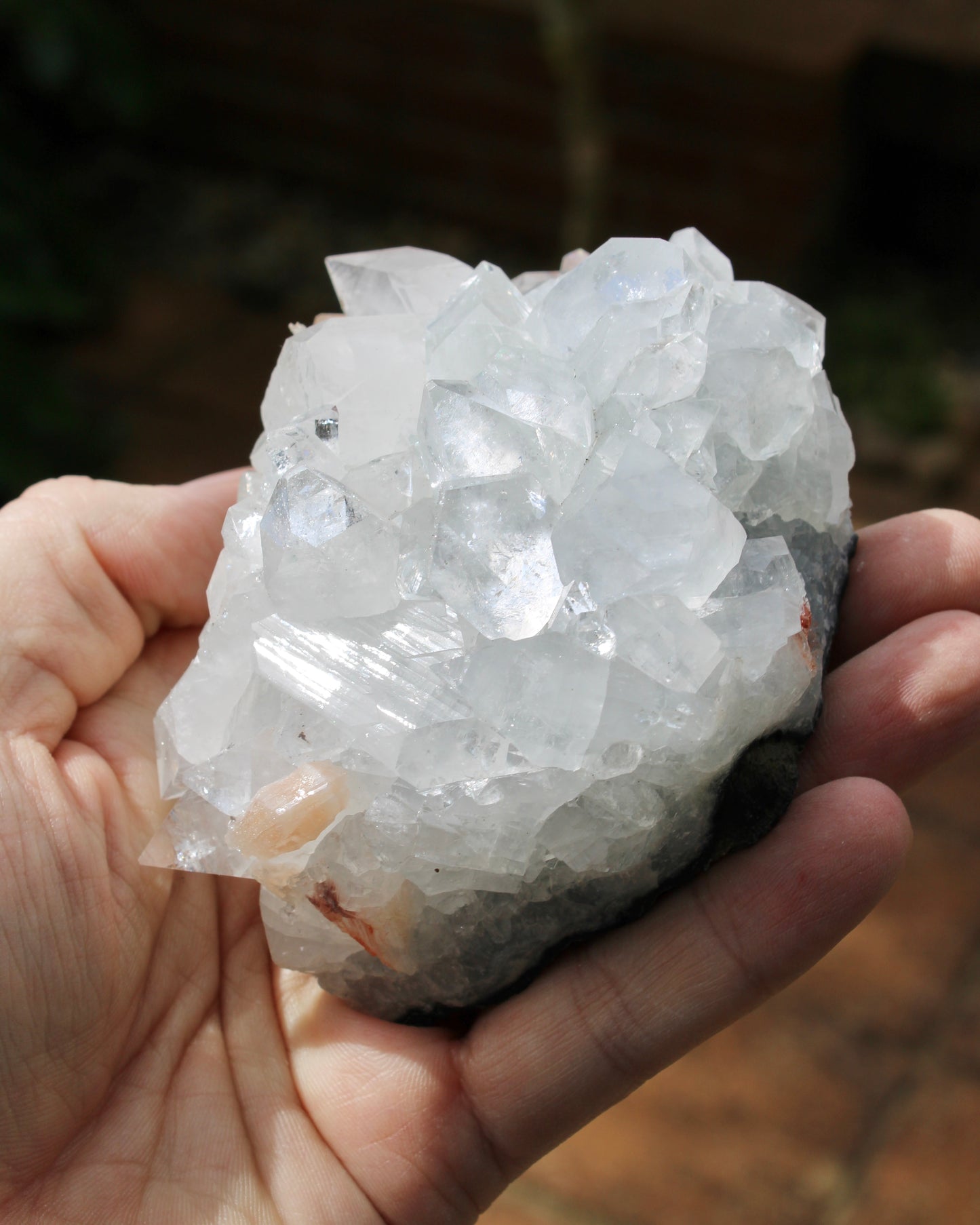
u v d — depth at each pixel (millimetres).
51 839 228
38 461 489
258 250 622
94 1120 232
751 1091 329
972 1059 333
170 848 227
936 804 387
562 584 215
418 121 625
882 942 354
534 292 252
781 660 219
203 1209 227
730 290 245
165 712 230
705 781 220
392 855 220
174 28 638
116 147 669
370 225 648
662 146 567
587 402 225
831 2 553
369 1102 232
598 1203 313
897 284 613
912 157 599
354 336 235
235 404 536
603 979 226
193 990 244
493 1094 228
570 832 218
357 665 218
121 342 564
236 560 230
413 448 229
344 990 237
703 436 226
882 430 521
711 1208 312
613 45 545
